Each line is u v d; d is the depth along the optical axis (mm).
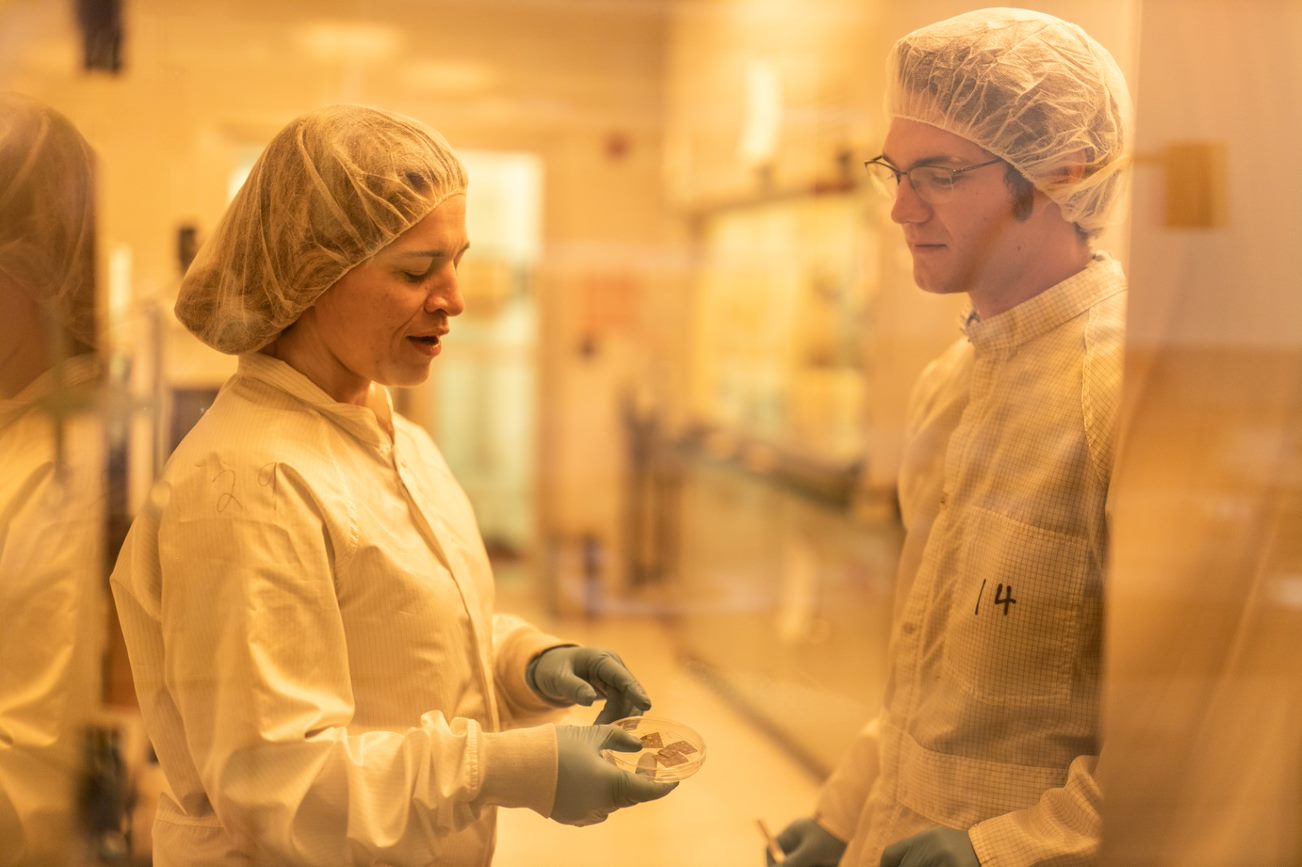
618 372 4367
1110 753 820
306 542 756
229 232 803
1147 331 806
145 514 798
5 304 824
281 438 788
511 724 1003
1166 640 814
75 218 848
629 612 3047
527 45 3828
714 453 3801
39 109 849
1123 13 962
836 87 2572
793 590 2885
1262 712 803
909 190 902
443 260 827
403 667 806
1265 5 783
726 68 3527
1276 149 789
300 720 729
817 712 1707
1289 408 796
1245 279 796
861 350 2592
